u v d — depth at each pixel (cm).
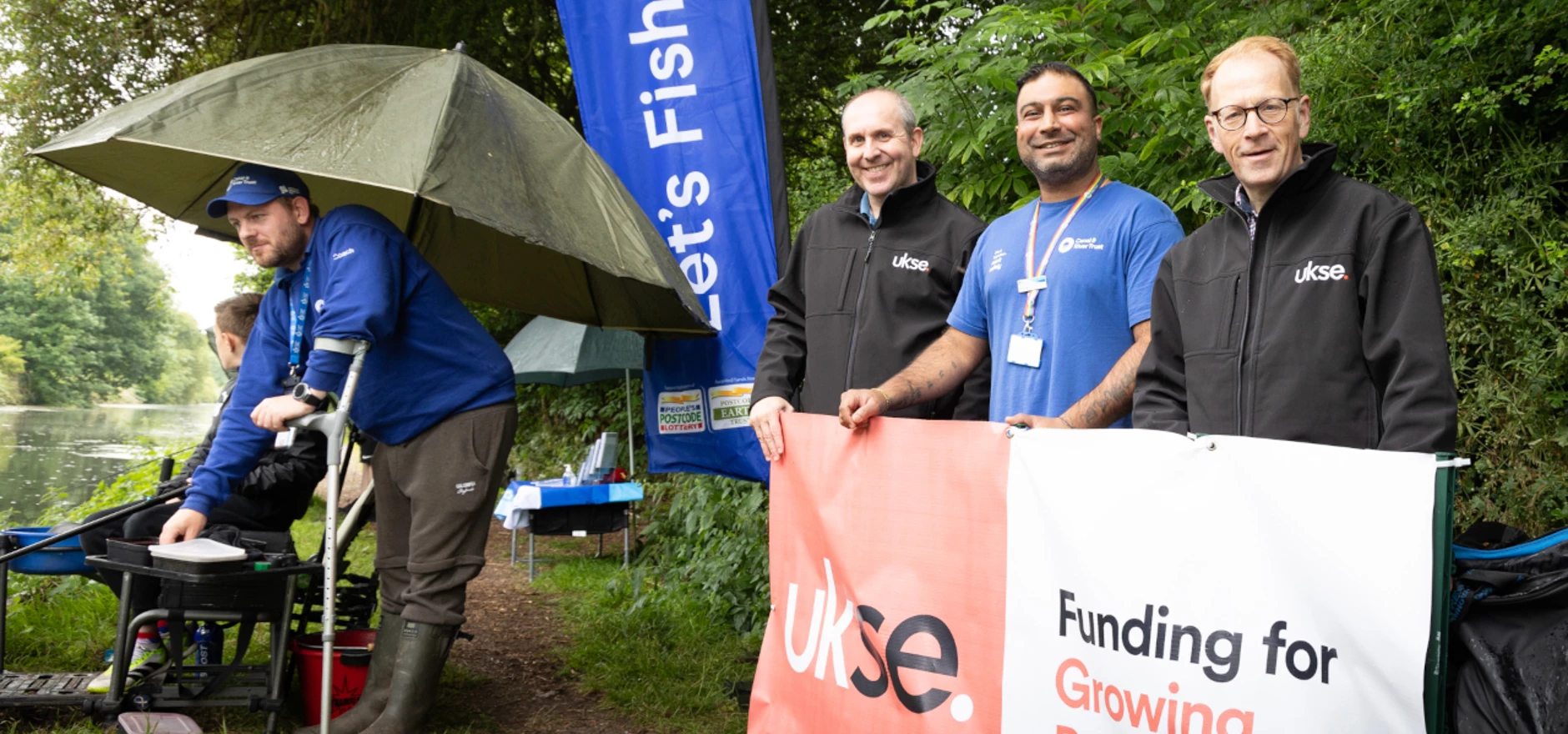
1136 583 211
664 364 451
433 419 348
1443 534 175
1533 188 338
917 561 252
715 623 523
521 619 567
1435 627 175
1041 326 285
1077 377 279
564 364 909
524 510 777
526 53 1340
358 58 360
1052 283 284
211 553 312
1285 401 213
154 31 1290
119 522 370
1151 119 410
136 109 338
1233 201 234
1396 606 179
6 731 329
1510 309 336
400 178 310
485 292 502
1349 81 369
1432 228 353
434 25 1299
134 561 330
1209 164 389
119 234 1772
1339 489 186
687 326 432
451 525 345
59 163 401
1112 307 280
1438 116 357
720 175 430
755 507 561
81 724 334
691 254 434
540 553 873
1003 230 305
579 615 569
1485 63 346
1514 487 338
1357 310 210
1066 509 223
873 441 266
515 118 365
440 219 482
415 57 368
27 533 368
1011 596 233
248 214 345
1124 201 286
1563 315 343
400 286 343
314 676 353
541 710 395
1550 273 327
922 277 329
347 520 390
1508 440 340
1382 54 368
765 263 427
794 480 287
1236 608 197
